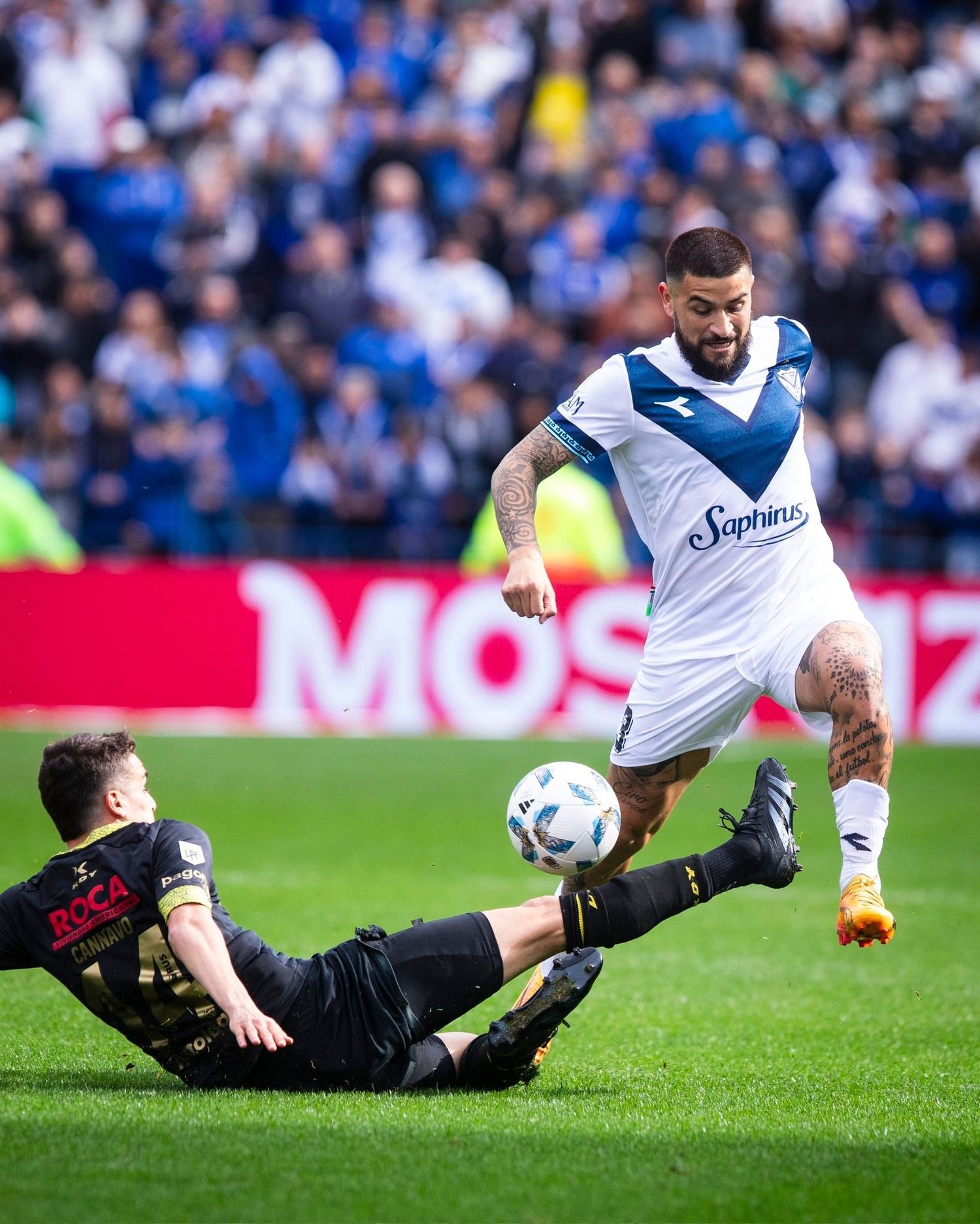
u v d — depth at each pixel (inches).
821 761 1779.0
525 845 659.4
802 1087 661.3
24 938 602.2
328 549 1968.5
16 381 2097.7
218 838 1321.4
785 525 708.0
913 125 2512.3
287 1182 492.1
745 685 709.3
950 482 2096.5
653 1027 788.0
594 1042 754.2
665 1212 474.9
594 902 620.7
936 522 2074.3
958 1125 584.1
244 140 2354.8
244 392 1978.3
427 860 1242.6
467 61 2477.9
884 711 666.2
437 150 2351.1
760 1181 504.7
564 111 2479.1
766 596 707.4
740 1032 780.0
